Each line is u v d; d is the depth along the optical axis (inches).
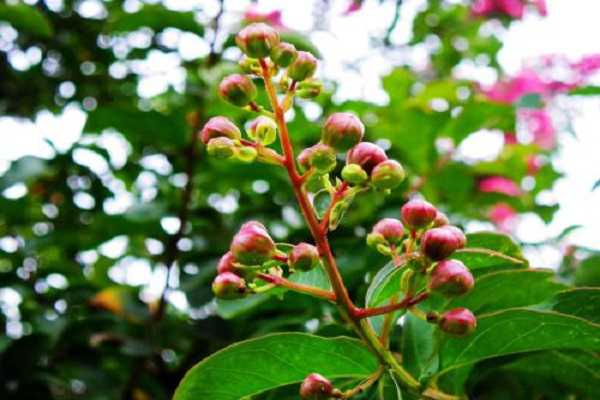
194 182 18.3
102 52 25.8
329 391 10.6
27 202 21.3
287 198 18.3
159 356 17.4
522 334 10.9
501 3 30.8
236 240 10.6
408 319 12.1
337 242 15.2
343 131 10.5
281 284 10.8
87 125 17.9
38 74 25.7
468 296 11.8
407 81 21.3
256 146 10.6
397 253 11.2
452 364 11.2
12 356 16.7
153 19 20.5
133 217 17.5
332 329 12.9
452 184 20.1
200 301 16.2
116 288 19.3
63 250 21.0
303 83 10.7
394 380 10.8
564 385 13.1
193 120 18.3
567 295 11.7
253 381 11.2
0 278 19.1
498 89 25.8
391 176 10.6
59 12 26.1
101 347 17.7
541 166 24.5
